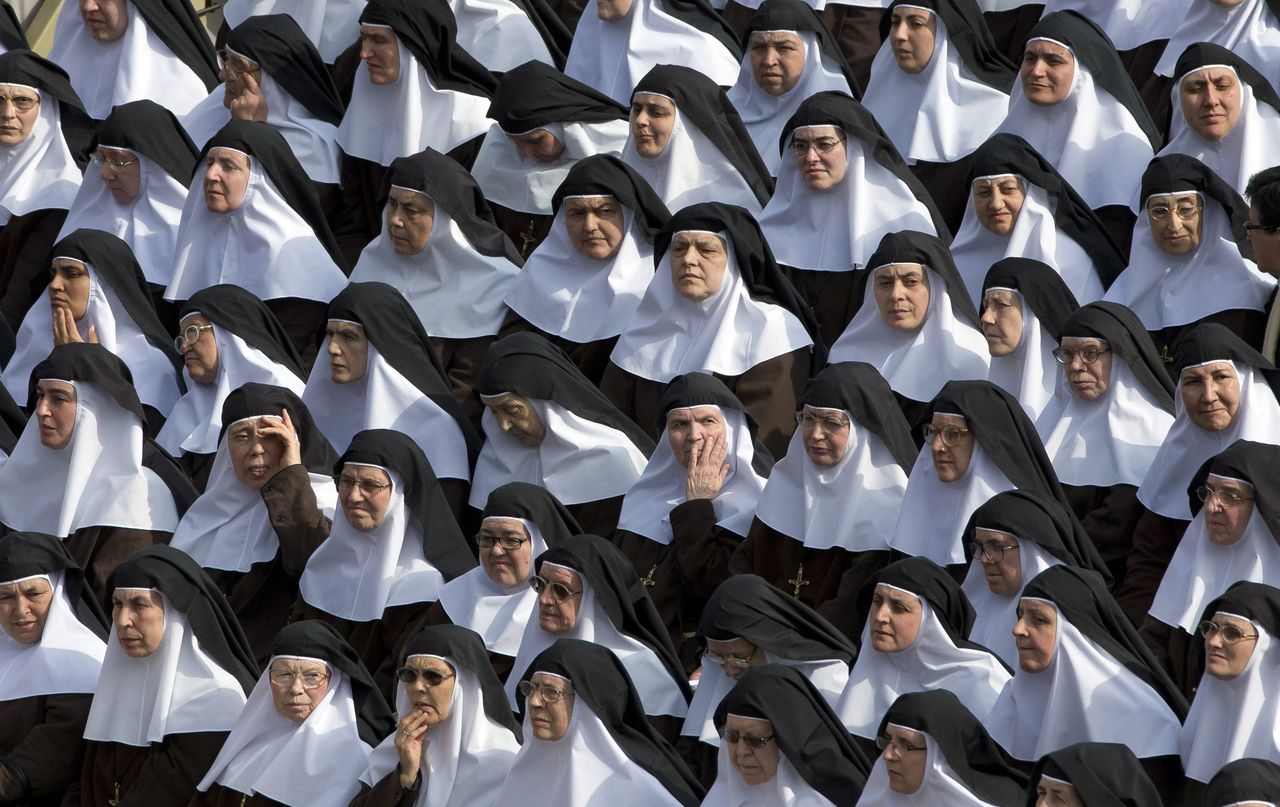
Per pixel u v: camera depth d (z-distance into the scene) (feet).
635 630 138.21
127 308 172.76
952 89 182.70
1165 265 159.02
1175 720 124.98
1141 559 141.79
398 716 131.85
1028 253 164.35
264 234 177.37
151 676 140.36
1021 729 127.03
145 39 201.16
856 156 169.58
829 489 145.69
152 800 138.31
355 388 163.84
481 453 159.33
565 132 180.75
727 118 178.50
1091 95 174.50
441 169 173.17
